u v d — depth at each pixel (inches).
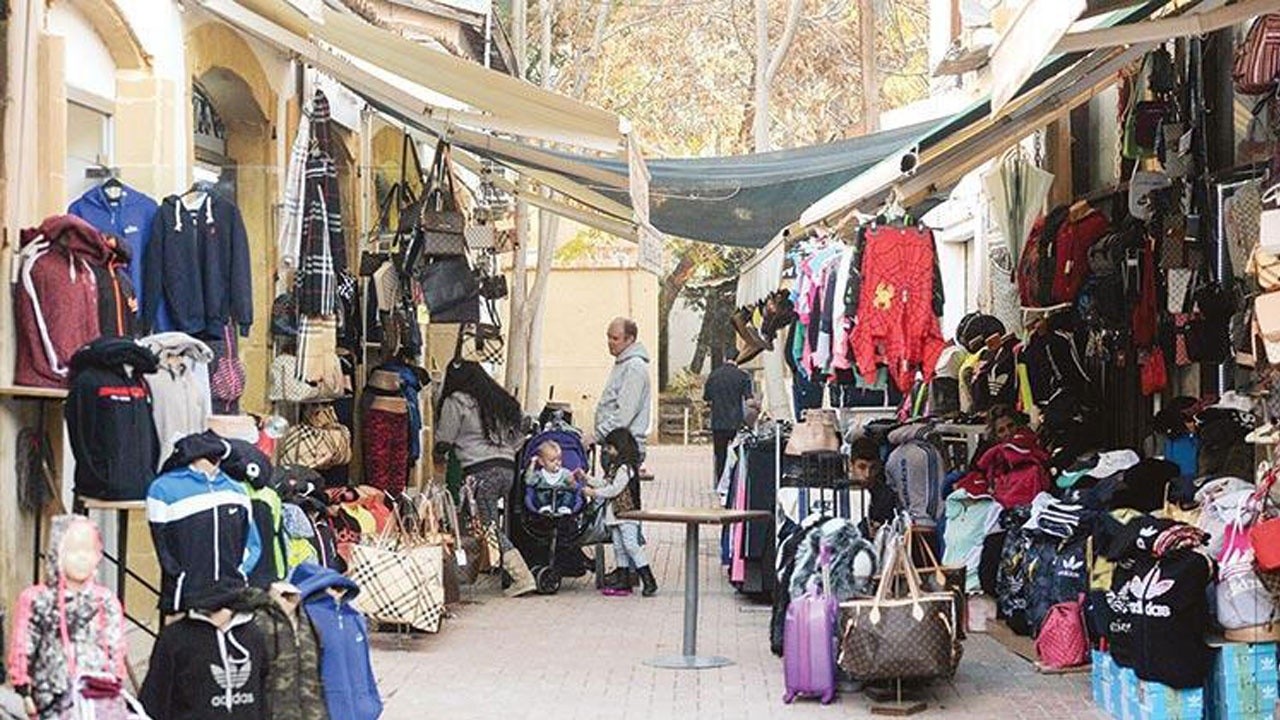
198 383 372.2
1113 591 379.6
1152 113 504.7
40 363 359.6
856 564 420.5
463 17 801.6
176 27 469.7
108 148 454.0
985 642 500.7
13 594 355.3
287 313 540.1
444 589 550.9
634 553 605.6
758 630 524.4
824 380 543.8
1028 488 517.3
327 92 626.2
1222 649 365.7
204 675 308.5
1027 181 600.7
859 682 418.9
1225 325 462.3
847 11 1307.8
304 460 535.2
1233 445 435.8
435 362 791.1
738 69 1331.2
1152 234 502.9
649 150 1343.5
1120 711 386.6
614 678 443.8
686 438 1614.2
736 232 730.8
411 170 778.8
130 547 444.8
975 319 623.2
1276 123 378.6
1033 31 293.9
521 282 900.0
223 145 552.4
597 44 1005.8
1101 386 565.0
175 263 431.5
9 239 357.4
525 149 623.8
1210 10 376.2
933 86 904.3
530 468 610.9
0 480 351.9
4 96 357.1
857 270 465.1
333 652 339.6
